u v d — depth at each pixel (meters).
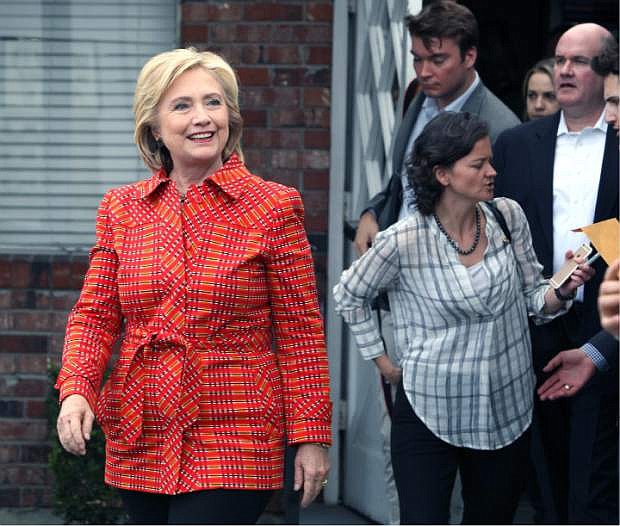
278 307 7.06
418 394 8.31
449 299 8.20
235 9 12.38
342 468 12.76
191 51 7.32
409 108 10.41
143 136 7.36
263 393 6.95
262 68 12.40
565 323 9.09
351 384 12.52
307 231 12.47
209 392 6.88
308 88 12.40
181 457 6.89
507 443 8.36
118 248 7.11
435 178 8.19
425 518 8.32
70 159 12.55
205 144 7.11
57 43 12.54
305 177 12.44
